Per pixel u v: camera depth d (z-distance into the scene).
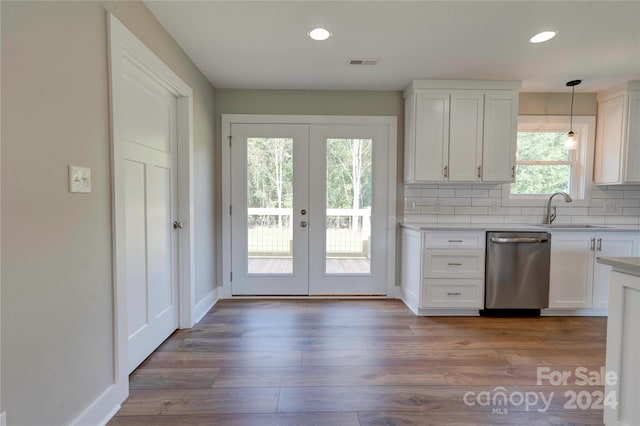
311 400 1.64
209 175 3.05
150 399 1.64
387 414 1.54
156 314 2.19
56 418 1.22
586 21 1.96
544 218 3.35
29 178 1.09
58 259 1.22
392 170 3.32
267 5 1.81
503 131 2.98
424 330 2.53
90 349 1.40
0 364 1.01
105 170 1.48
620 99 3.05
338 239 3.38
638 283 1.15
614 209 3.35
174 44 2.22
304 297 3.36
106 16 1.47
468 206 3.34
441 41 2.24
